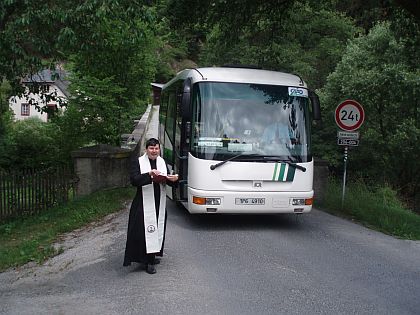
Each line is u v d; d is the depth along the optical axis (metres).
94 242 8.39
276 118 9.25
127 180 13.16
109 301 5.65
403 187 22.80
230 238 8.52
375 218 10.45
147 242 6.48
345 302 5.61
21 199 11.33
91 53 14.27
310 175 9.22
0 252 8.28
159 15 15.38
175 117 11.30
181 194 9.53
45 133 17.05
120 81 16.89
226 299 5.63
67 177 12.34
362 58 21.17
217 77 9.28
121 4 9.92
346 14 16.33
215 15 15.95
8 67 11.16
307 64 25.11
